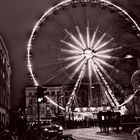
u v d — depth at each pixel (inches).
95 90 2773.1
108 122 1218.0
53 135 593.3
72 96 1803.6
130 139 834.2
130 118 1245.1
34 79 1569.9
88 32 1656.0
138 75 1295.5
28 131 708.0
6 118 2876.5
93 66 1662.2
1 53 2500.0
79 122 2426.2
